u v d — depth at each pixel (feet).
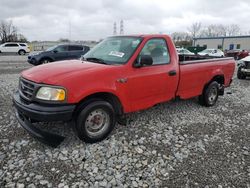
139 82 13.92
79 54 51.03
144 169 10.97
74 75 11.76
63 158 11.50
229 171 11.09
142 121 16.33
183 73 16.74
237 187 10.03
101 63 13.92
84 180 10.05
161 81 15.17
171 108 19.47
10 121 15.61
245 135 15.07
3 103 19.58
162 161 11.64
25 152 11.89
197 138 14.29
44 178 10.06
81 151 12.14
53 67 13.05
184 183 10.14
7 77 33.40
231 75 21.79
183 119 17.16
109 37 16.97
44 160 11.29
